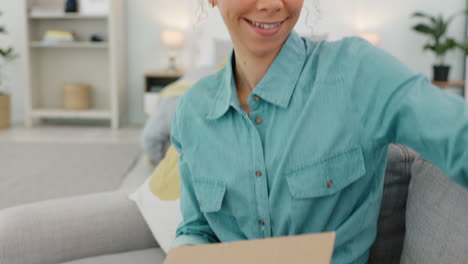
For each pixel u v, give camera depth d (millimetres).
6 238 1084
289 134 781
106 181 3129
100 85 5926
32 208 1164
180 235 939
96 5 5367
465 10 5422
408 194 918
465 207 729
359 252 815
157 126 2959
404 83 707
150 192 1255
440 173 818
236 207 833
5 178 3188
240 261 563
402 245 1007
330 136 756
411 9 5445
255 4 707
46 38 5434
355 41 822
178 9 5742
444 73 5215
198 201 902
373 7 5434
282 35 741
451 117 617
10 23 5766
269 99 789
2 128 5426
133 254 1185
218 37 4336
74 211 1176
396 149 990
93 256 1178
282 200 788
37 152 4062
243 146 816
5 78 5859
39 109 5664
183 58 5805
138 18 5785
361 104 748
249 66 817
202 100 889
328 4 4934
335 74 784
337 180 757
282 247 561
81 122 5992
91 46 5652
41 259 1115
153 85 5770
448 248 735
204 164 858
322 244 544
